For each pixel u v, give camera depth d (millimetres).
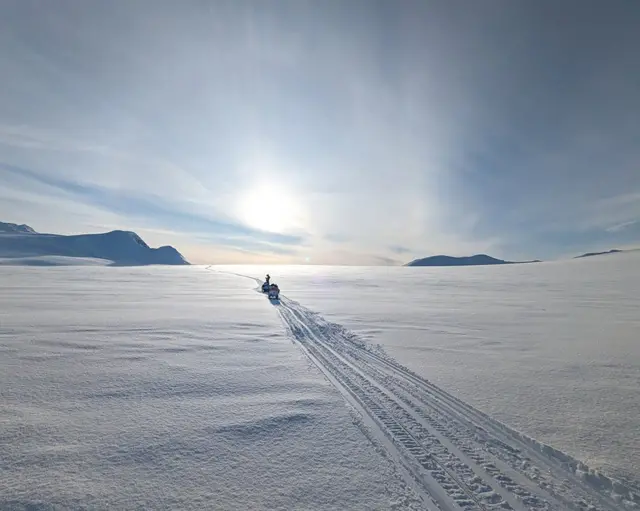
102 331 12898
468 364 9312
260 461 4688
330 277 66250
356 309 20812
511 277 60844
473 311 19953
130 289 33750
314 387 7520
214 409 6312
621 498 4023
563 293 33562
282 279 59656
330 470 4504
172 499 3902
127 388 7266
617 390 7410
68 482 4137
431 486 4207
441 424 5836
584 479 4383
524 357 10000
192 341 11656
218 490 4074
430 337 12703
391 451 4984
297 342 11969
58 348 10367
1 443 4973
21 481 4125
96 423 5672
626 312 19891
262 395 7035
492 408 6461
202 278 60188
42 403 6422
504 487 4215
